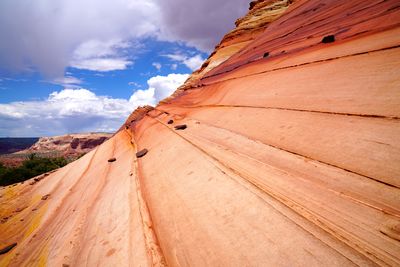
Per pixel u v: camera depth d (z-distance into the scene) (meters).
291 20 16.86
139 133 14.18
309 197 3.17
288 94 6.75
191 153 6.34
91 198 7.98
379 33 6.55
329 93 5.48
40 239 7.66
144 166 7.72
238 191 3.91
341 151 3.72
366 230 2.44
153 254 3.46
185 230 3.66
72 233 6.02
